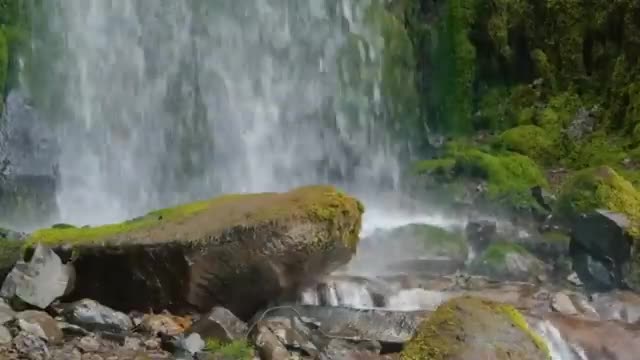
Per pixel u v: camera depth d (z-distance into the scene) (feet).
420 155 69.72
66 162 57.98
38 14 58.95
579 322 30.53
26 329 26.23
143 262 29.53
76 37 59.98
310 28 68.13
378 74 70.33
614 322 30.96
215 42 64.28
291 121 66.44
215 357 25.90
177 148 61.93
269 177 64.64
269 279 29.78
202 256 29.32
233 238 29.37
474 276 40.27
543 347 24.50
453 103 71.36
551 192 56.34
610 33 67.21
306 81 67.41
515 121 68.80
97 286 29.91
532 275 40.65
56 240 30.48
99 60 60.49
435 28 72.95
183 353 26.20
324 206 30.81
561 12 69.00
